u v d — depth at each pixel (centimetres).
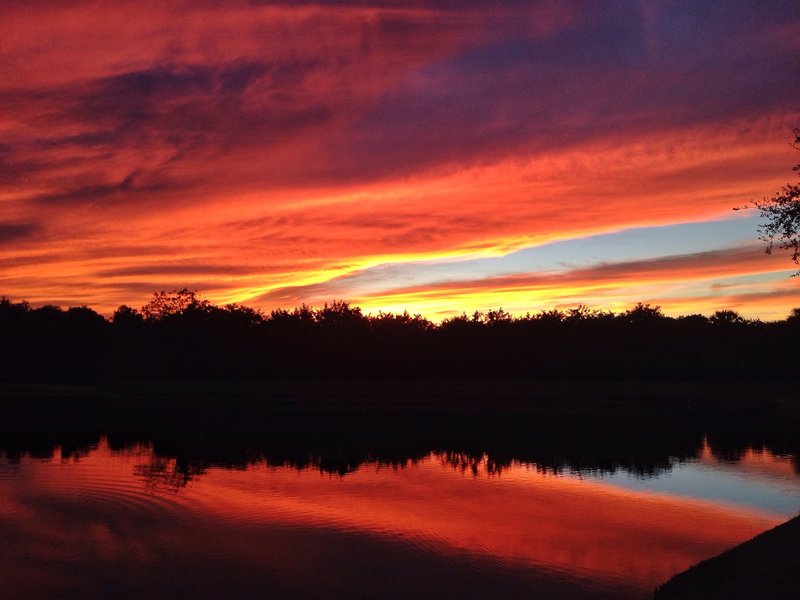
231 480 2400
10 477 2417
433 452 3100
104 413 4600
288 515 1891
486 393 5656
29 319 8631
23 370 8038
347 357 7388
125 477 2430
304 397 5519
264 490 2228
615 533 1730
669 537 1692
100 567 1449
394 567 1457
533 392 5662
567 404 5059
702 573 1227
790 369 6725
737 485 2345
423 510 1966
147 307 10300
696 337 7175
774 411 4541
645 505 2041
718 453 3069
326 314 8306
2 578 1384
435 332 7662
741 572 1127
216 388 6150
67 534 1684
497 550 1578
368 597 1291
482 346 7331
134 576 1398
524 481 2416
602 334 7494
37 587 1337
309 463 2784
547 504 2053
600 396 5381
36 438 3506
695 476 2511
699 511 1966
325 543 1627
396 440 3472
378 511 1947
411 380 7162
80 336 8825
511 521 1842
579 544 1633
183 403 5181
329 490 2238
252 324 7988
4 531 1712
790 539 1205
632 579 1388
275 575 1407
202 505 2000
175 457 2914
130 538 1656
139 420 4269
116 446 3241
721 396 5219
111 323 9588
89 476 2447
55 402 5156
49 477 2422
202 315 8144
